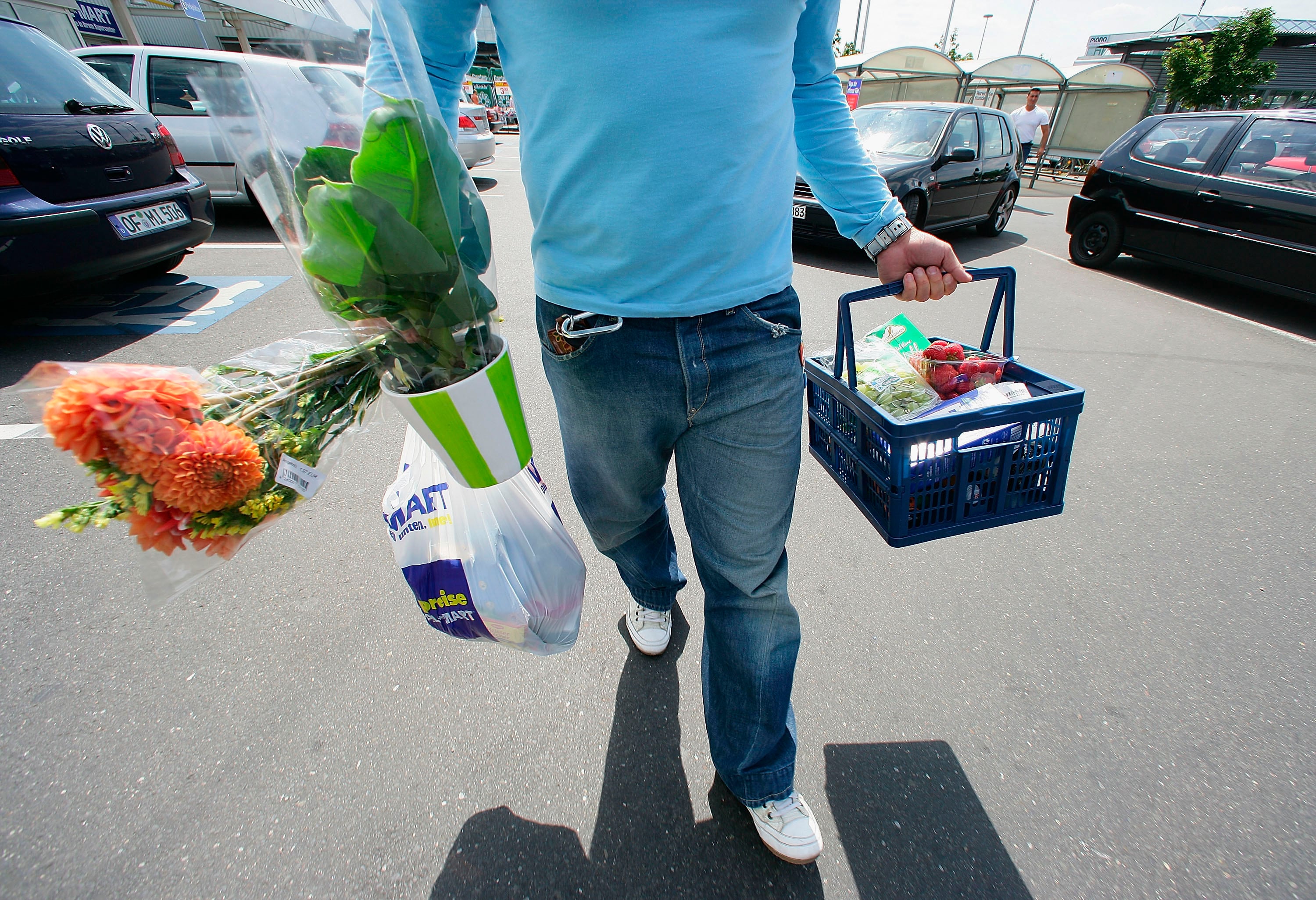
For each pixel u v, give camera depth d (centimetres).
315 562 218
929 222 692
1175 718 172
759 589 130
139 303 459
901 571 225
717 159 96
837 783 156
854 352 146
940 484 142
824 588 217
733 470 119
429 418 93
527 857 141
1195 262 560
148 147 403
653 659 188
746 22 93
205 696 172
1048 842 144
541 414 325
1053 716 173
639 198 96
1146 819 148
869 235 135
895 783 156
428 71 104
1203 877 138
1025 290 576
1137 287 599
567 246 106
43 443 275
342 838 143
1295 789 154
